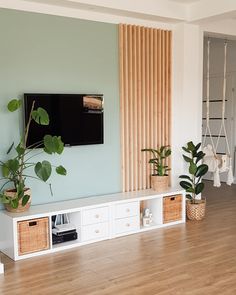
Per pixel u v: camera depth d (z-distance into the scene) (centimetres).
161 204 490
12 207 394
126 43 494
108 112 493
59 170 405
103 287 325
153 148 531
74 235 433
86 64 470
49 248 407
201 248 413
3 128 419
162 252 403
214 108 802
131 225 468
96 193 492
